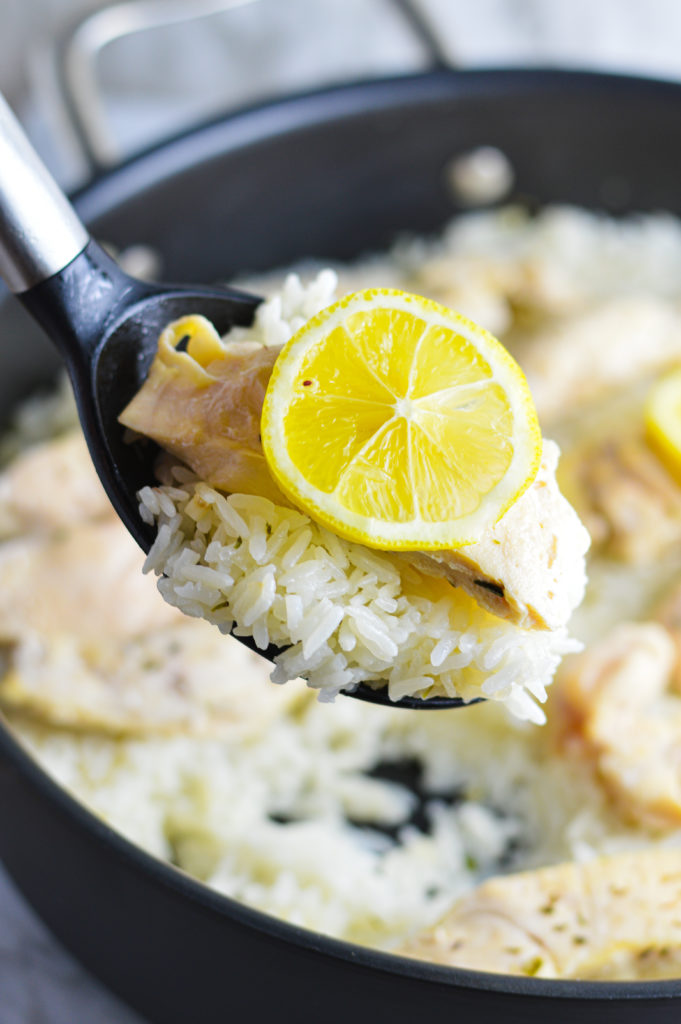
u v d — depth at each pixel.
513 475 0.45
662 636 0.62
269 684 0.60
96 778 0.61
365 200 0.81
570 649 0.48
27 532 0.65
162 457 0.49
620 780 0.58
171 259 0.76
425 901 0.59
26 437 0.73
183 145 0.70
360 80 0.73
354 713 0.63
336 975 0.49
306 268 0.84
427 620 0.46
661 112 0.74
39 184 0.49
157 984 0.54
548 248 0.83
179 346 0.50
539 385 0.69
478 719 0.63
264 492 0.47
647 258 0.84
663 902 0.54
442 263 0.79
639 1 1.05
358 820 0.61
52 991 0.58
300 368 0.46
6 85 0.95
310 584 0.46
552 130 0.77
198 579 0.46
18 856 0.56
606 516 0.65
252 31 1.08
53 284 0.49
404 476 0.45
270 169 0.74
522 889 0.55
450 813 0.61
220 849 0.60
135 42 1.08
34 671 0.60
